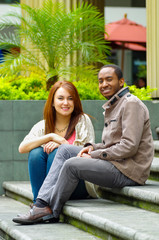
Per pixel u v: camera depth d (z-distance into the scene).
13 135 6.74
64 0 9.51
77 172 4.27
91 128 5.16
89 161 4.29
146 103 7.05
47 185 4.41
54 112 5.13
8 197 6.52
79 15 8.03
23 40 8.11
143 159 4.39
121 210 4.11
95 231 3.88
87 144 4.61
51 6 8.09
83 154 4.45
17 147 6.75
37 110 6.77
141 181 4.43
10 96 7.07
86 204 4.47
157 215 3.87
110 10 20.92
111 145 4.46
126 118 4.30
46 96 7.15
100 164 4.30
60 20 7.83
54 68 8.05
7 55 8.08
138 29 16.25
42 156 4.86
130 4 19.70
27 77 8.03
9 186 6.34
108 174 4.31
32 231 4.05
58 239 3.74
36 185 4.88
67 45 7.94
